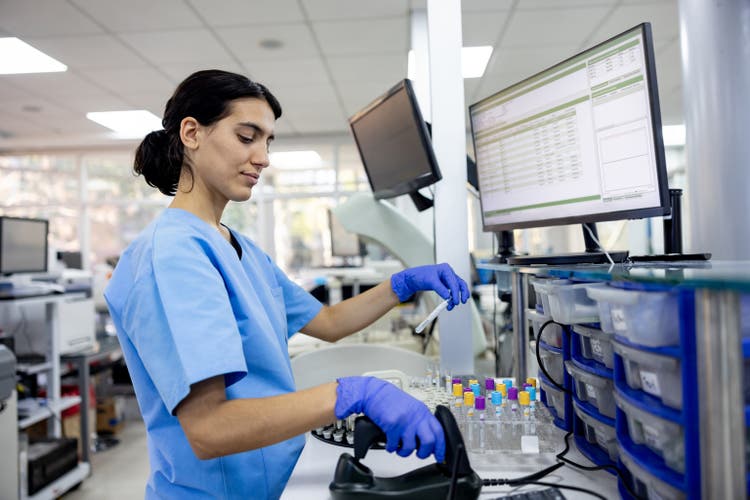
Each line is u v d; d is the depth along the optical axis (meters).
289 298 1.13
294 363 1.34
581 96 0.93
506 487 0.73
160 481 0.82
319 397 0.68
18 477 2.09
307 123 5.96
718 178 1.72
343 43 3.76
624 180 0.87
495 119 1.17
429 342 2.01
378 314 1.15
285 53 3.93
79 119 5.50
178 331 0.66
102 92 4.67
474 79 4.64
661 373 0.59
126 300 0.76
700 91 1.76
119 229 6.96
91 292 3.88
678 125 5.84
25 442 2.34
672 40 3.82
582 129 0.93
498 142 1.17
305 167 8.11
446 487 0.65
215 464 0.79
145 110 5.26
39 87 4.50
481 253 2.95
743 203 1.70
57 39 3.57
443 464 0.69
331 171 6.92
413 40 3.25
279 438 0.66
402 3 3.17
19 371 2.67
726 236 1.71
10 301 2.47
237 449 0.65
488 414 0.96
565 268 0.77
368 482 0.68
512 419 0.94
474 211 2.95
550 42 3.84
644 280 0.56
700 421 0.51
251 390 0.82
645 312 0.59
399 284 1.14
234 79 0.81
